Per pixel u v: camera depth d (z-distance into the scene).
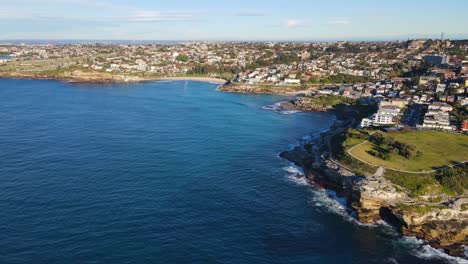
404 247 94.12
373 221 106.12
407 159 130.00
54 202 102.81
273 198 114.88
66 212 97.69
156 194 110.88
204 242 88.50
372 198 109.12
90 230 89.88
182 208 103.56
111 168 129.50
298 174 135.38
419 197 109.69
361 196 109.88
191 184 119.88
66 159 136.75
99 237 87.19
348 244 93.62
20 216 94.81
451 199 109.25
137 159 139.88
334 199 117.44
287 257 86.12
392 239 97.56
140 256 81.50
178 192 113.38
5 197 104.62
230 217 101.06
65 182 116.12
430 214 104.69
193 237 90.12
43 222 92.50
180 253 83.56
